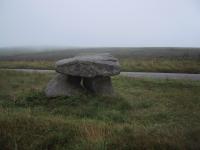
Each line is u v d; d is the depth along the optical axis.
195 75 18.78
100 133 5.32
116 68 9.98
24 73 16.52
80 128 5.57
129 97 10.20
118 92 11.19
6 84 12.43
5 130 5.22
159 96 10.44
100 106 8.53
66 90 9.50
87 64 9.51
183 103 9.12
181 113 7.80
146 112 8.08
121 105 8.70
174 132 5.23
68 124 5.89
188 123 6.61
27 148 4.73
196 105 8.83
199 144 4.57
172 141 4.70
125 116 7.50
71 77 10.10
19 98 9.23
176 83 13.58
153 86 13.09
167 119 7.30
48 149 4.91
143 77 16.62
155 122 7.01
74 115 7.49
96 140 4.91
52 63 27.08
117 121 7.05
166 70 22.09
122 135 5.17
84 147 4.67
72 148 4.80
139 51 56.16
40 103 8.80
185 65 23.61
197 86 12.85
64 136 5.16
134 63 25.97
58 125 5.76
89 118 7.30
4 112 6.88
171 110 8.23
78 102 8.71
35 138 5.11
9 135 5.04
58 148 4.84
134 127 5.92
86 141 4.95
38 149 4.76
